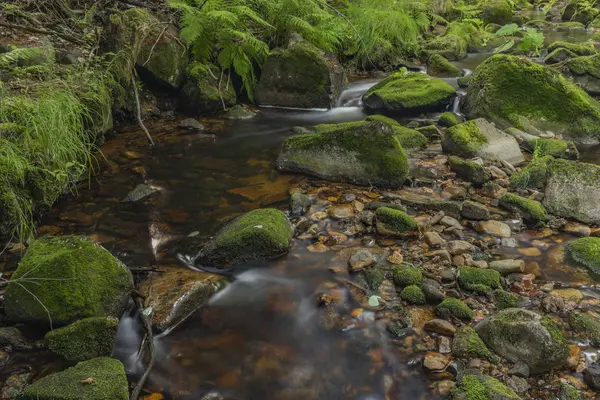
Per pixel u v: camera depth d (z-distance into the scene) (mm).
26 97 4699
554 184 4488
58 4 7008
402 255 3795
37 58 5582
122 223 4277
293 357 2922
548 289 3408
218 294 3451
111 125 5984
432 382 2703
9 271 3523
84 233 4105
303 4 7902
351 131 4949
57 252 3211
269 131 6531
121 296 3223
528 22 14172
